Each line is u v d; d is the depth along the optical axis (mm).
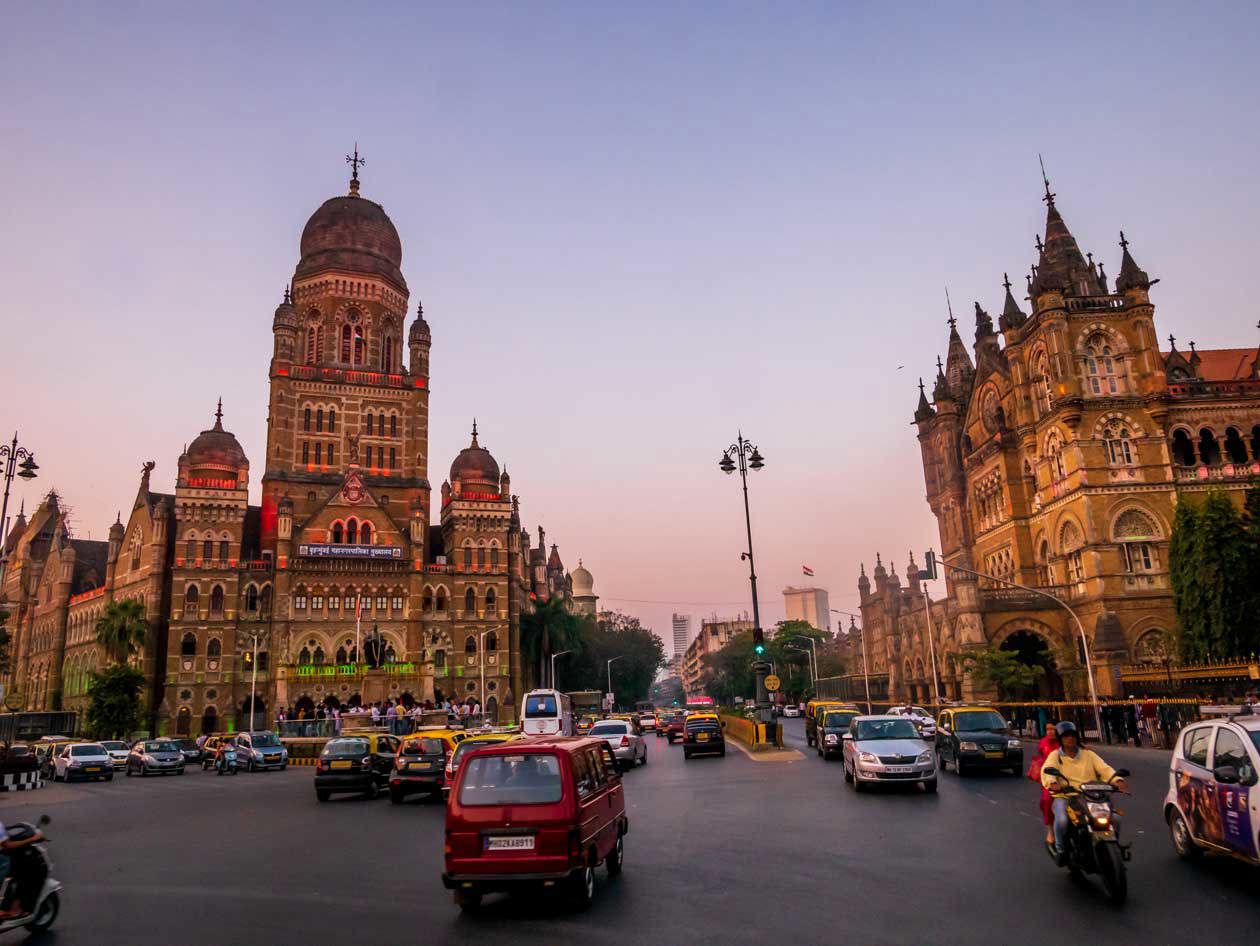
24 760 39125
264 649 80875
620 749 37688
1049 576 63906
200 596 79625
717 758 41031
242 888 14430
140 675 74625
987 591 62219
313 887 14398
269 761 47938
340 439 91312
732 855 15664
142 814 26484
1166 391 59969
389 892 13883
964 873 13438
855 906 11672
